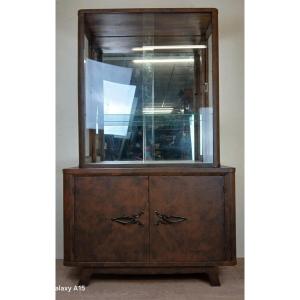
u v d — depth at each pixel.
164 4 2.69
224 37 2.68
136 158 2.20
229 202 2.00
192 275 2.27
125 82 2.23
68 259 2.00
